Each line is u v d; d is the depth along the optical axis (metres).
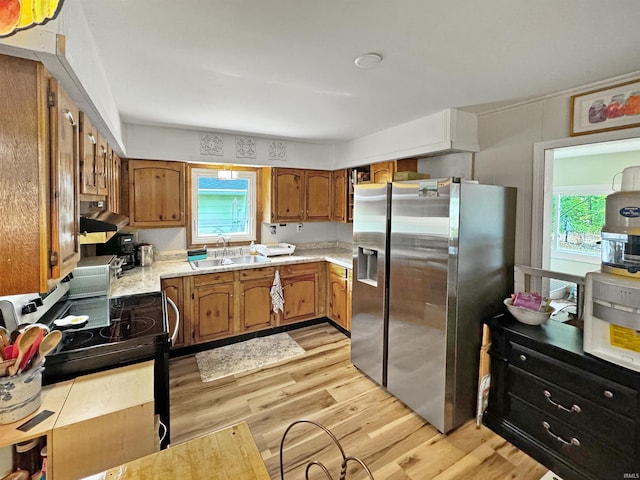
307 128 3.21
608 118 1.97
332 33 1.45
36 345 1.24
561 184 4.84
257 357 3.16
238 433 1.11
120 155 2.91
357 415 2.31
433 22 1.36
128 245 3.21
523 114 2.42
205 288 3.26
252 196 4.11
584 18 1.32
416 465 1.86
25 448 1.21
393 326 2.49
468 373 2.21
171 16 1.31
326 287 4.05
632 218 1.53
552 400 1.83
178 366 2.98
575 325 2.15
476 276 2.20
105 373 1.56
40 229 1.03
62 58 0.97
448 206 2.03
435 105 2.47
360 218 2.81
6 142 0.97
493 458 1.93
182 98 2.31
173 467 0.96
